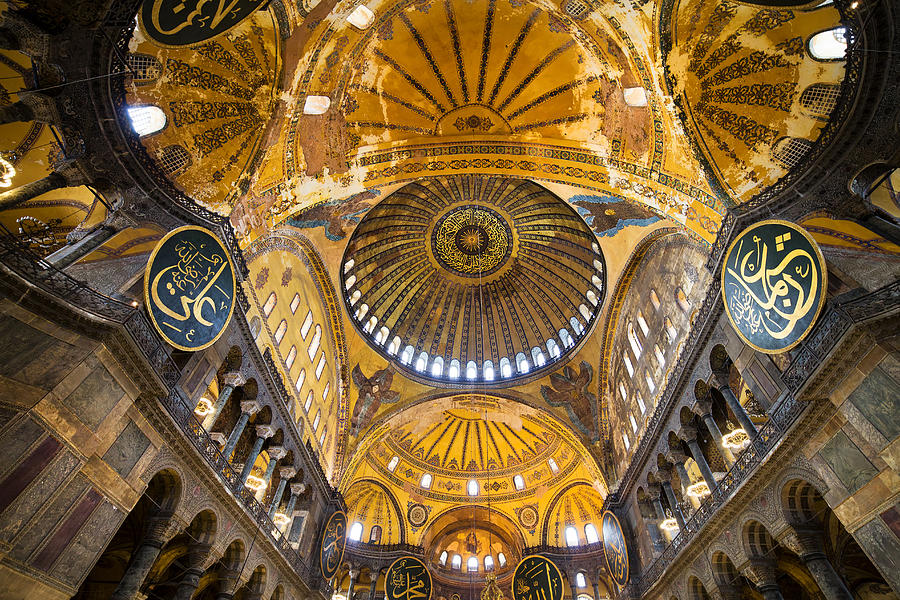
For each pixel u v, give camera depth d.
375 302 23.66
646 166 13.14
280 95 11.70
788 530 9.80
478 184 21.77
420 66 14.73
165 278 8.66
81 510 7.27
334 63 13.04
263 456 17.41
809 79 9.67
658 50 11.02
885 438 7.23
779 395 9.85
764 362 10.37
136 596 8.69
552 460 26.95
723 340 12.00
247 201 12.12
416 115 15.62
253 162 11.73
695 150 11.34
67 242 9.97
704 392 13.44
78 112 8.33
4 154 11.48
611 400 21.20
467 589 26.64
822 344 8.05
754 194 10.61
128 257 8.95
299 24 11.16
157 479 10.02
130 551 11.84
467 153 16.09
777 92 10.10
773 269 8.93
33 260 7.37
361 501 26.58
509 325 25.66
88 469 7.45
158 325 8.39
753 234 9.44
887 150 8.41
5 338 6.77
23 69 10.41
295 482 16.97
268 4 9.34
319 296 19.16
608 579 23.91
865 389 7.54
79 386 7.25
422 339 25.59
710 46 10.47
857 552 12.30
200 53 10.36
